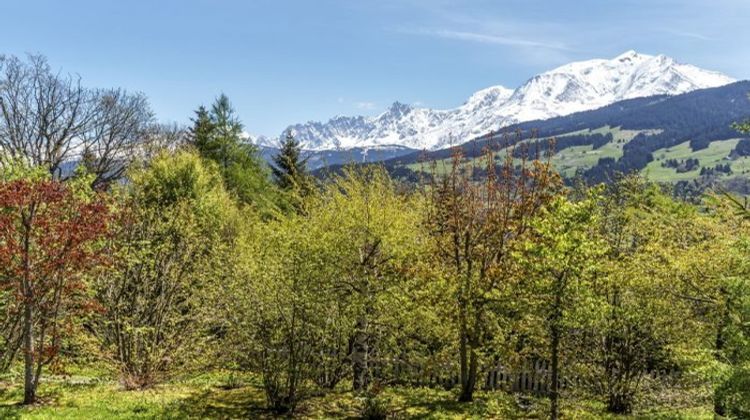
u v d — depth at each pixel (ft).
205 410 54.49
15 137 136.77
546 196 59.72
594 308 49.32
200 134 164.76
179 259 68.59
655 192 111.65
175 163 102.47
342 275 58.65
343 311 56.85
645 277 59.31
